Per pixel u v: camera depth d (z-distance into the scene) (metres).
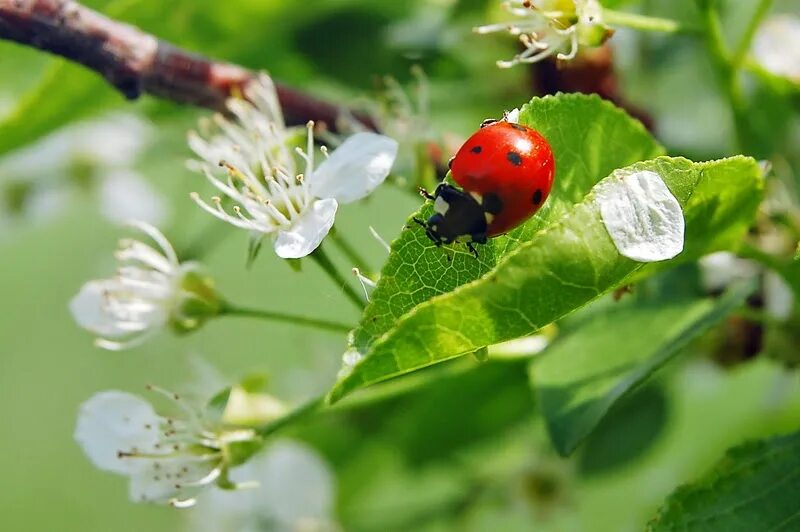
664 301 0.16
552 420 0.16
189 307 0.17
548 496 0.19
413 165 0.17
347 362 0.15
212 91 0.17
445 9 0.19
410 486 0.20
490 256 0.15
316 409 0.17
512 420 0.19
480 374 0.19
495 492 0.20
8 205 0.21
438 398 0.19
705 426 0.20
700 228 0.15
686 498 0.15
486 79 0.19
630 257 0.14
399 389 0.17
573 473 0.19
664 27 0.17
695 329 0.16
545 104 0.15
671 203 0.14
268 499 0.20
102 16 0.17
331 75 0.19
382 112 0.17
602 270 0.14
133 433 0.16
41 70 0.20
